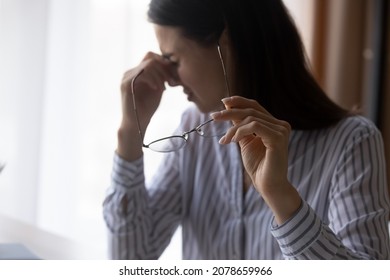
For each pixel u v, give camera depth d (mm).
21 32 3420
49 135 3566
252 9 2279
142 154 2557
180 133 2592
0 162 2998
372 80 4988
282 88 2338
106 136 3717
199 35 2207
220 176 2525
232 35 2238
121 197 2537
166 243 2752
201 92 2297
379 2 4953
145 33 3818
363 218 2090
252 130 1821
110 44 3721
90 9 3645
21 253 2457
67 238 3521
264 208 2377
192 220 2611
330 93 4785
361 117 2393
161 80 2533
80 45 3611
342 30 4777
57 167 3594
